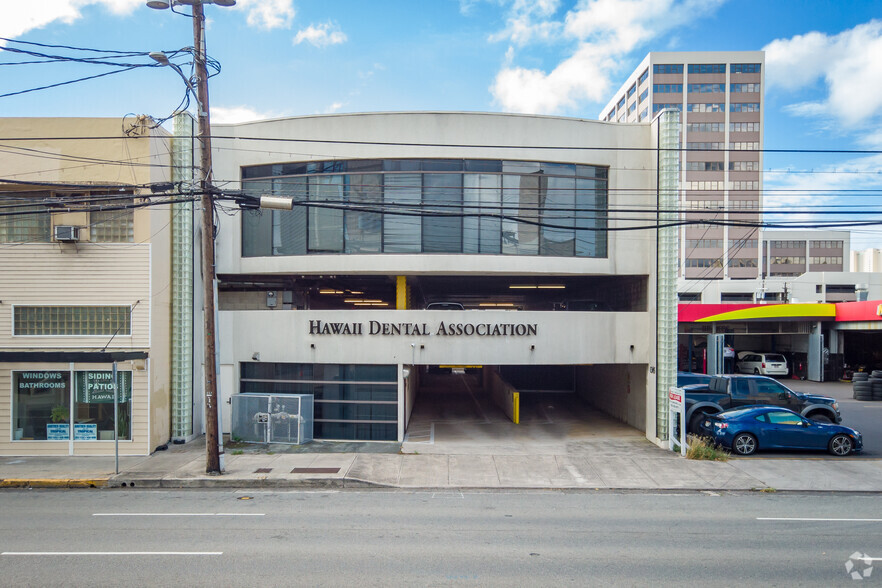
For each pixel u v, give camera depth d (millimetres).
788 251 74688
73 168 14805
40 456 14469
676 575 7465
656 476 13016
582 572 7539
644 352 17156
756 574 7516
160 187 12617
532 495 11688
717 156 74125
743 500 11359
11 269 14719
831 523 9797
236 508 10602
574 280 21484
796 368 34188
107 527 9383
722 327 33000
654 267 16734
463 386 30516
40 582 7113
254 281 19078
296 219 16938
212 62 12688
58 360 14414
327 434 16984
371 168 16594
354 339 16828
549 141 16719
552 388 28000
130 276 14805
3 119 14812
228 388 17219
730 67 74562
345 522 9719
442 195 16500
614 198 16859
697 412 17406
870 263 73500
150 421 14742
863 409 23344
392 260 16453
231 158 16969
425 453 15133
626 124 17016
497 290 25531
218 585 7047
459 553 8219
